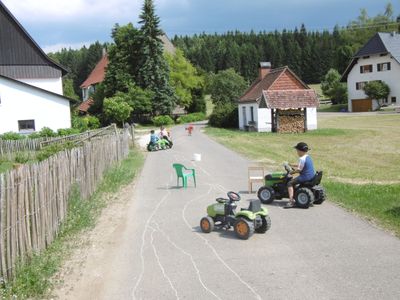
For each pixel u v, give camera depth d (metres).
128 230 10.91
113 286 7.61
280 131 42.78
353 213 11.70
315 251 8.95
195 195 14.90
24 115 42.09
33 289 7.38
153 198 14.61
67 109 43.50
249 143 33.84
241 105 49.84
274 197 13.08
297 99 42.25
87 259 8.91
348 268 8.01
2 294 7.08
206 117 76.56
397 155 26.80
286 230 10.42
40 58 48.25
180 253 9.12
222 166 21.70
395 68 70.25
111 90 64.88
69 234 10.48
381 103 72.00
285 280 7.58
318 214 11.73
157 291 7.34
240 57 142.88
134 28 65.75
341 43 123.38
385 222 10.71
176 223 11.42
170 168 21.52
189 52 143.25
